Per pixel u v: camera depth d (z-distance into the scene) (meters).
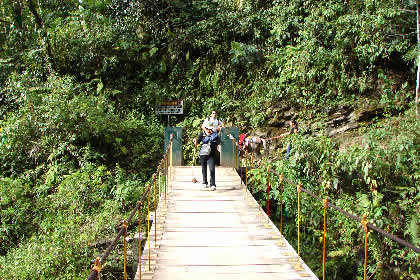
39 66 12.12
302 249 7.89
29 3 12.11
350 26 11.59
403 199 7.57
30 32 12.90
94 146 10.40
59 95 10.19
